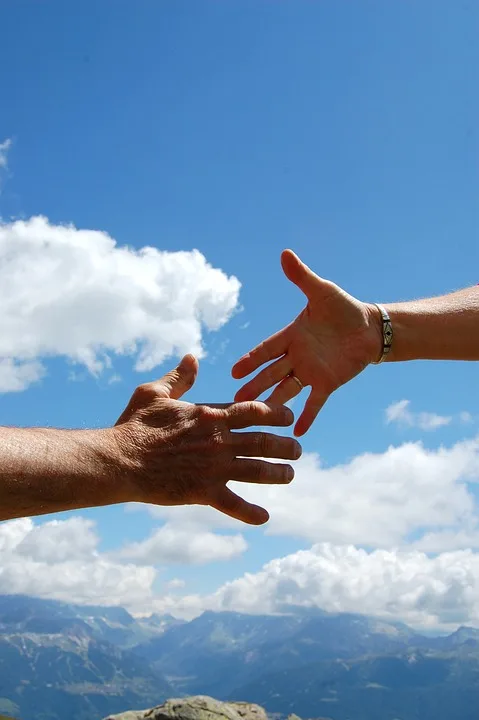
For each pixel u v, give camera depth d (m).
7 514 0.74
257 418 0.85
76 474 0.76
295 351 1.06
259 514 0.84
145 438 0.81
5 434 0.76
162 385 0.85
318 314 1.05
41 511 0.75
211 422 0.82
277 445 0.84
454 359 1.06
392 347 1.05
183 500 0.82
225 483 0.83
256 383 1.05
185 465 0.81
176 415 0.82
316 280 1.04
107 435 0.80
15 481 0.73
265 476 0.83
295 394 1.06
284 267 1.04
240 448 0.83
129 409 0.84
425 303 1.07
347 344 1.05
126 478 0.79
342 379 1.04
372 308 1.06
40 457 0.75
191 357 0.87
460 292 1.10
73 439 0.78
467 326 1.05
